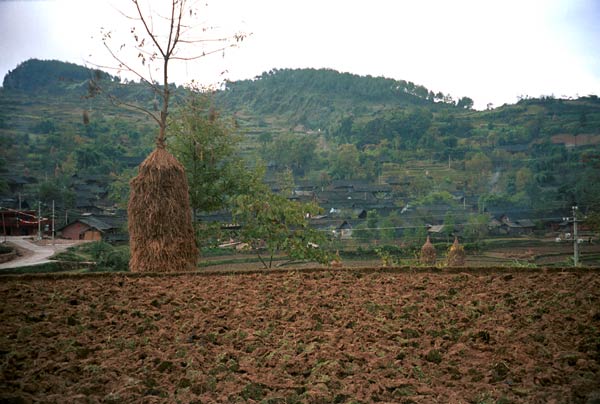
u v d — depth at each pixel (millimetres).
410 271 10562
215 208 19000
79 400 4266
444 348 5820
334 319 6898
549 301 7578
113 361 5293
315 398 4461
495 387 4746
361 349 5746
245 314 7211
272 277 10203
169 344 5910
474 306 7566
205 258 33156
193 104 18312
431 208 53625
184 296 8344
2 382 4617
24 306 7477
